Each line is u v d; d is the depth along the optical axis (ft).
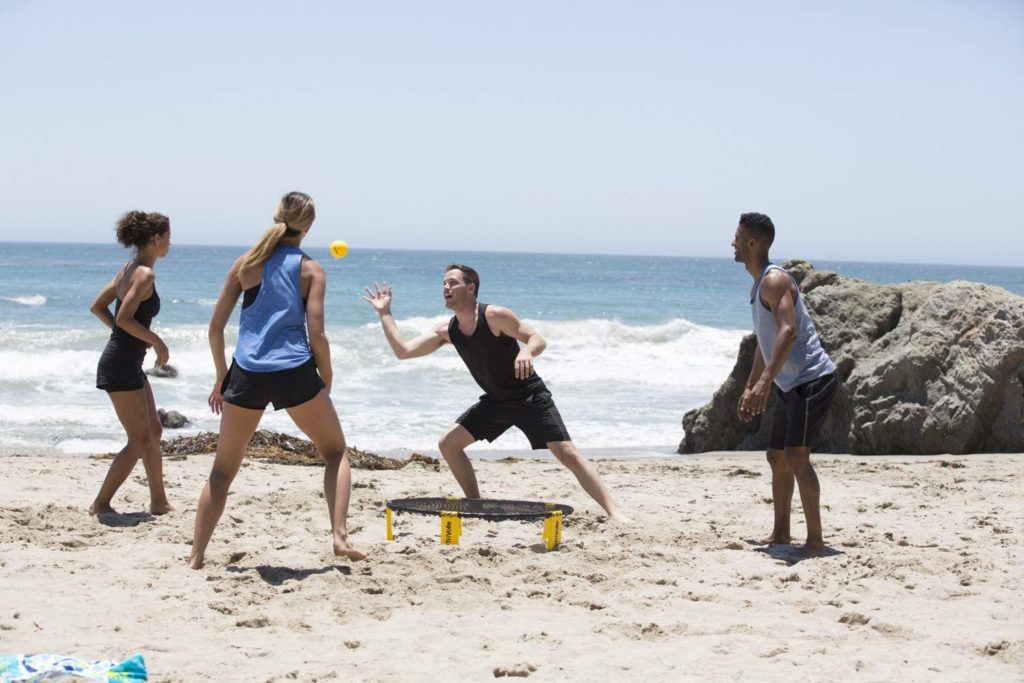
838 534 23.48
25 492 26.66
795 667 14.30
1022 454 41.57
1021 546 22.35
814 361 20.94
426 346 23.45
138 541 21.01
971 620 16.70
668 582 18.75
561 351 97.60
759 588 18.60
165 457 35.42
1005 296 44.52
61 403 63.10
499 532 23.08
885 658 14.80
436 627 15.97
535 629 15.89
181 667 13.85
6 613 15.99
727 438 49.85
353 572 18.67
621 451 51.13
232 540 21.21
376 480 31.27
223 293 18.90
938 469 36.55
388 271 314.35
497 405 24.18
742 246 21.18
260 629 15.71
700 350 100.22
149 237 23.09
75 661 13.34
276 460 35.99
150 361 79.36
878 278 484.74
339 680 13.56
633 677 13.88
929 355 43.78
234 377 18.44
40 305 137.08
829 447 46.16
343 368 81.25
